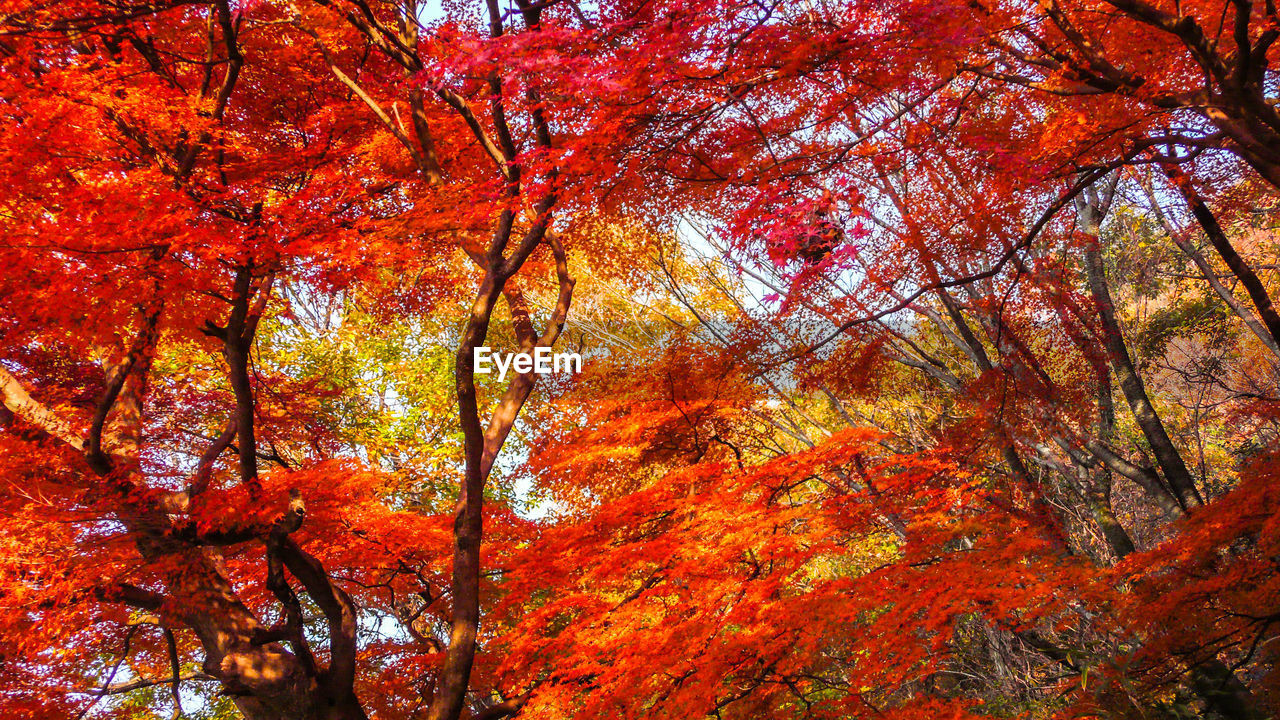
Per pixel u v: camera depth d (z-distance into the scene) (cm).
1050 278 897
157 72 695
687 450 994
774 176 563
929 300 1149
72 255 493
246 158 707
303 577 605
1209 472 1264
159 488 604
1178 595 545
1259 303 821
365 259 611
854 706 532
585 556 724
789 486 765
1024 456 1132
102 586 569
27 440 615
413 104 705
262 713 582
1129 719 613
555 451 948
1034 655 1045
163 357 1000
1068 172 594
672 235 999
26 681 602
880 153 650
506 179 630
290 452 1175
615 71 432
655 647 575
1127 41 587
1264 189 811
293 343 1297
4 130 503
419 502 1283
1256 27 576
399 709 745
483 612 802
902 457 742
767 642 529
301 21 748
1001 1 543
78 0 550
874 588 572
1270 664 628
